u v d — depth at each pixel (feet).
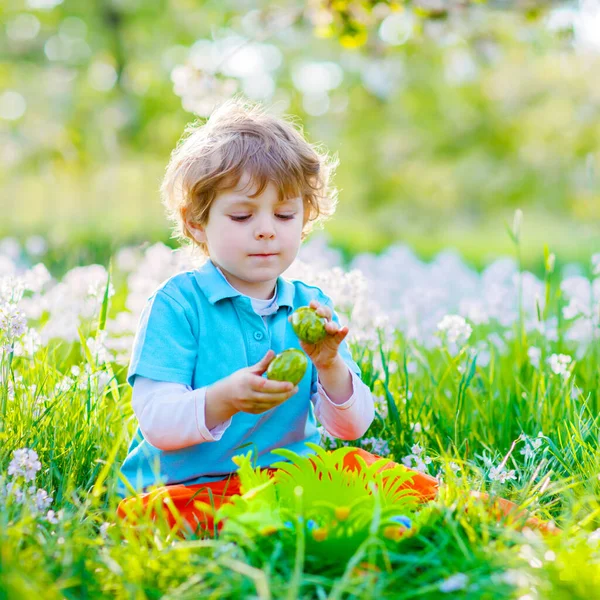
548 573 6.16
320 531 6.63
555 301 14.19
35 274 12.23
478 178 50.85
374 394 10.78
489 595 5.97
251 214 8.44
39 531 6.87
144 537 6.83
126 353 13.26
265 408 7.63
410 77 49.11
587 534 6.93
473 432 10.32
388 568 6.20
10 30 52.80
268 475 8.55
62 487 7.94
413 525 6.97
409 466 9.41
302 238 10.02
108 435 9.54
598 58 43.88
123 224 41.91
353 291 12.19
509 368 12.42
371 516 6.72
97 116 50.67
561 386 10.60
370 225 54.03
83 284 13.44
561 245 50.88
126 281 19.99
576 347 13.76
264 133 8.74
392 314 14.74
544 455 8.67
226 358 8.61
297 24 17.08
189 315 8.59
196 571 6.29
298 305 9.31
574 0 17.57
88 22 52.11
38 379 10.04
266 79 48.57
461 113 50.08
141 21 51.13
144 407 8.15
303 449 8.97
